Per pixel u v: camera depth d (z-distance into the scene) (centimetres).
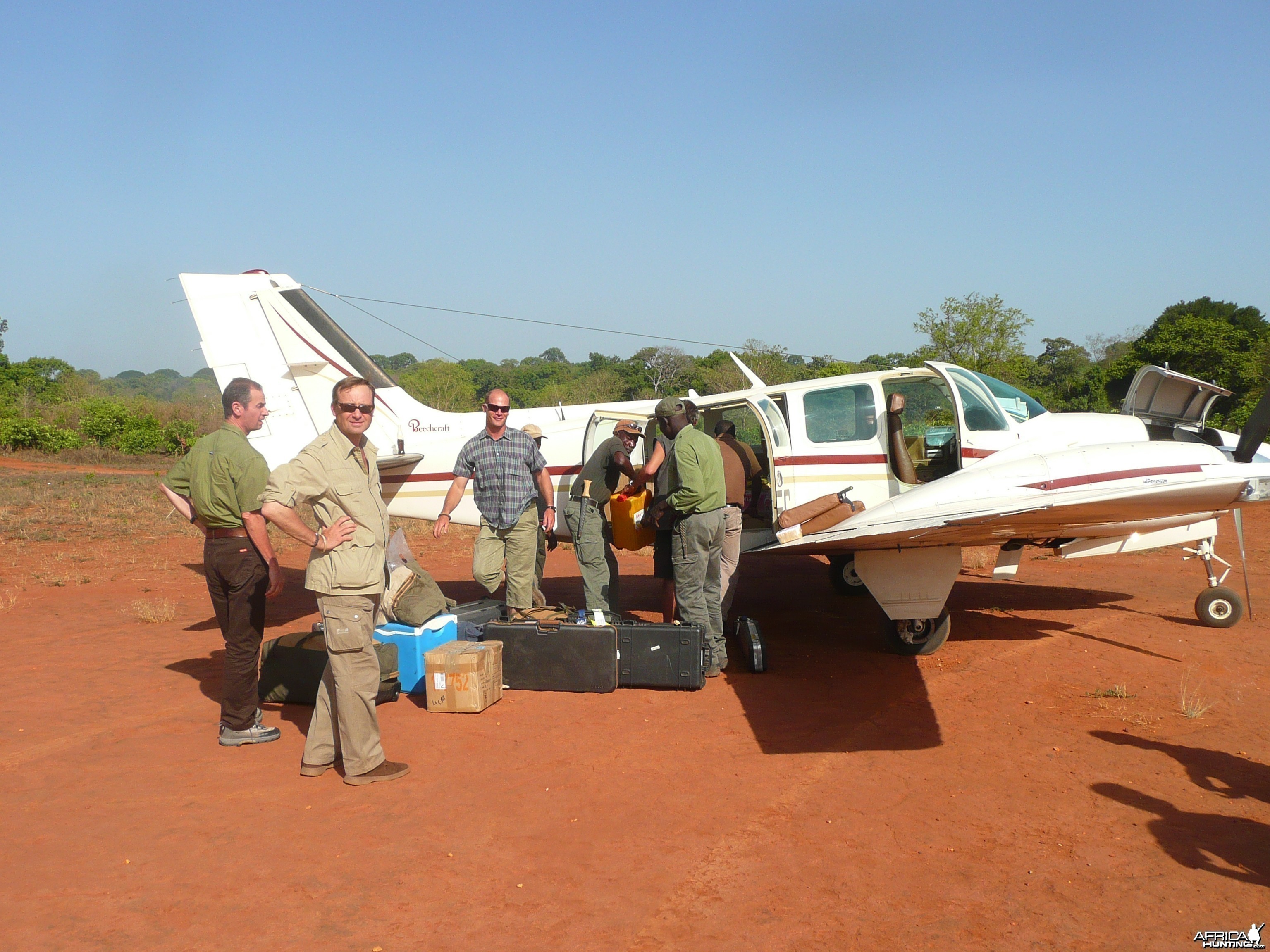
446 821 357
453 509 612
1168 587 880
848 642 682
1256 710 493
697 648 541
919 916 284
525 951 264
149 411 3928
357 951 264
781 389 712
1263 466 630
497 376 7775
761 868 317
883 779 402
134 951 263
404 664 538
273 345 813
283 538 1275
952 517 572
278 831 347
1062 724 475
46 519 1453
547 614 580
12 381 5438
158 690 545
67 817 360
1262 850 327
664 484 580
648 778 404
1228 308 3994
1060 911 287
